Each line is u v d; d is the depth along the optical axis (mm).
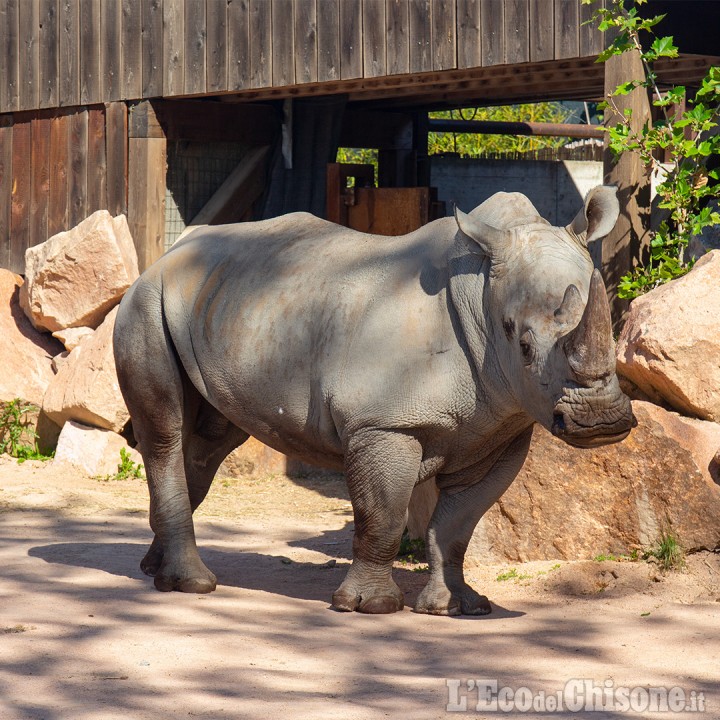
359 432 9523
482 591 10734
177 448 11125
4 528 14188
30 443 19797
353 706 7406
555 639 9078
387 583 10008
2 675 8047
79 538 13586
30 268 20484
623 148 13773
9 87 22406
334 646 8875
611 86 14227
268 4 18438
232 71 18984
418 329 9422
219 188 21312
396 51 16891
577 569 10844
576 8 14875
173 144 20781
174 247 11227
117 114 20719
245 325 10234
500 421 9414
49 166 21984
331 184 20984
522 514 11484
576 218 9141
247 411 10375
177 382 10953
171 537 10984
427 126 23344
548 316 8570
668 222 14539
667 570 10688
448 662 8453
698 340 11664
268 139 21531
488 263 9172
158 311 10922
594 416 8109
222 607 10164
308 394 9906
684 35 15125
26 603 10234
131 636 9117
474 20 15945
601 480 11172
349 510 15797
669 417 11188
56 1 21531
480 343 9164
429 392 9328
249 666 8312
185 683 7898
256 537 13773
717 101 15195
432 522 10117
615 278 14062
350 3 17406
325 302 9867
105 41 20797
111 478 17969
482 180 24766
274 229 10773
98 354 18781
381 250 9984
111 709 7332
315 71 17891
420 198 20047
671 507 10891
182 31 19641
